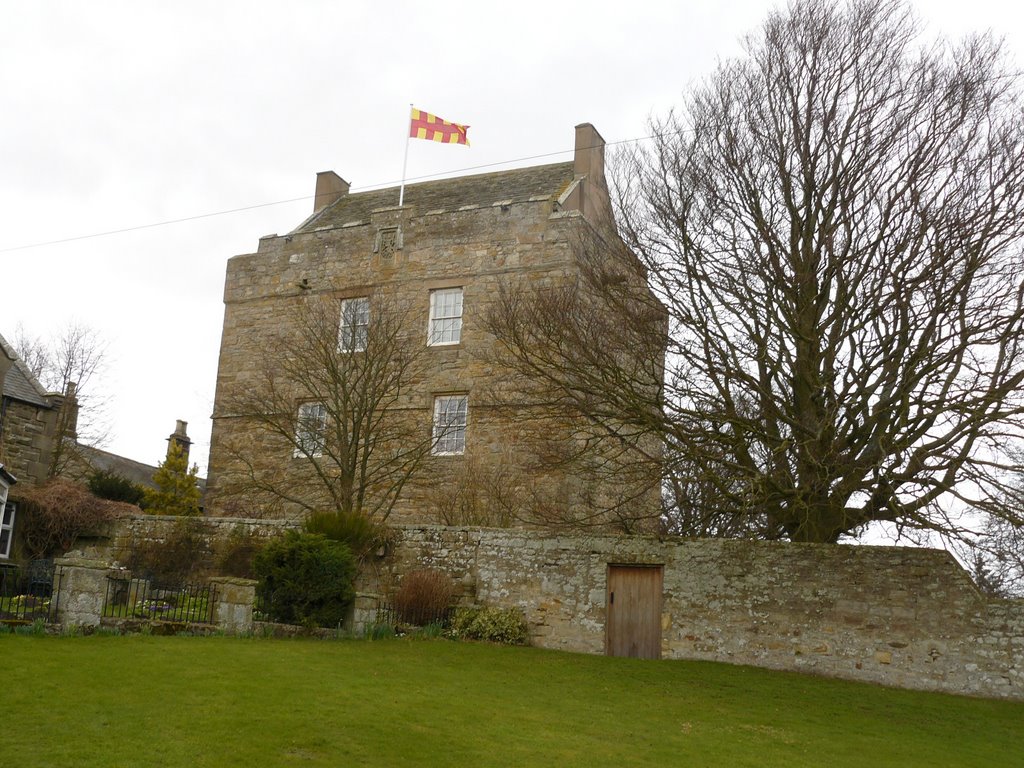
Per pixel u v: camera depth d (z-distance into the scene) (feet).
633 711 41.52
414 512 82.12
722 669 53.72
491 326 65.57
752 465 56.70
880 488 53.72
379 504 75.00
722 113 59.82
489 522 75.41
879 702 47.80
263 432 89.97
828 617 54.60
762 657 55.42
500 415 66.54
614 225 61.36
